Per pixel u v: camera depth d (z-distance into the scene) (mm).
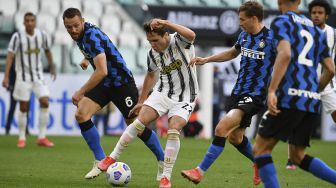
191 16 64750
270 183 20312
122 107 27891
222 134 24828
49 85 59812
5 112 59281
